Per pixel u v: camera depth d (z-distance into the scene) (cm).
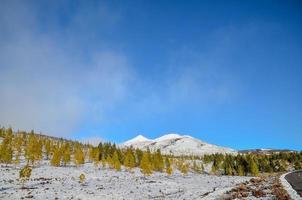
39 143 11438
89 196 3981
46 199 3631
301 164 16912
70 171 8612
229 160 15525
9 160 9375
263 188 3681
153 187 5531
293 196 2616
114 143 14575
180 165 14862
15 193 4100
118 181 6981
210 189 4772
